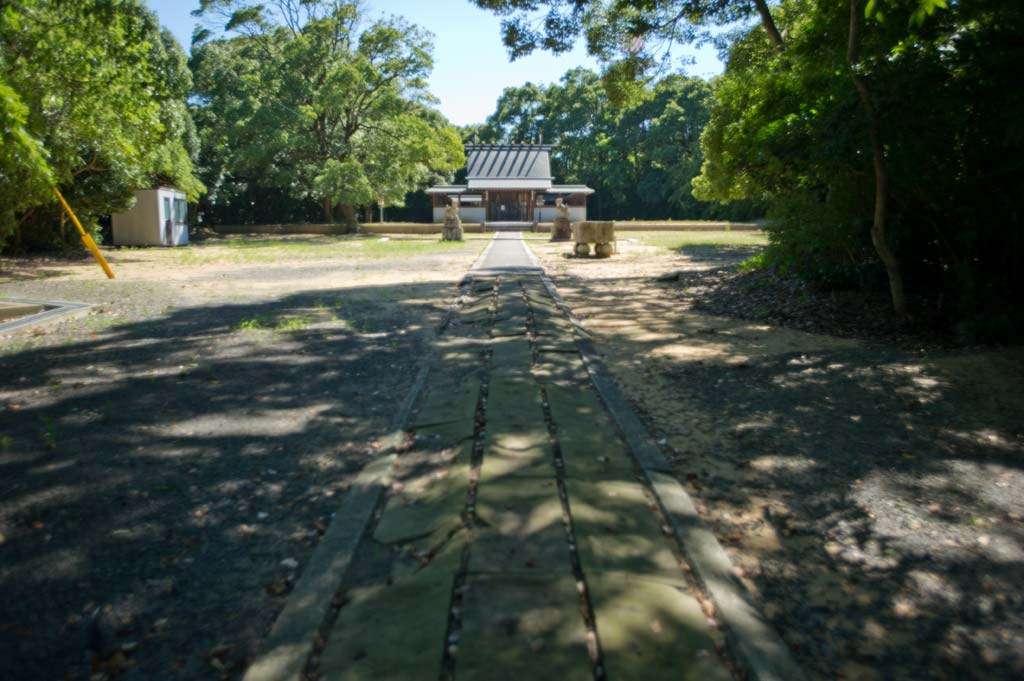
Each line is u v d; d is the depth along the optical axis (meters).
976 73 6.52
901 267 8.86
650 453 4.11
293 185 42.62
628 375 6.19
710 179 20.20
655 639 2.30
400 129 40.81
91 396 5.49
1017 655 2.37
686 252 22.61
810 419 4.91
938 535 3.21
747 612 2.49
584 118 61.75
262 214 49.94
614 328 8.65
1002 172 6.65
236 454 4.19
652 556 2.88
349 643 2.28
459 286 13.25
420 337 7.98
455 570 2.72
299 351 7.21
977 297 7.31
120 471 3.91
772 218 11.25
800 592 2.74
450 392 5.50
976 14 6.49
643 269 16.72
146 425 4.75
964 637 2.47
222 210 47.81
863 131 7.18
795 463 4.08
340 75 36.84
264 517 3.33
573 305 10.80
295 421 4.85
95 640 2.37
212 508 3.43
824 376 6.08
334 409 5.13
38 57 14.78
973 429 4.66
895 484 3.78
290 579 2.76
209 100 45.28
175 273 16.38
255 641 2.37
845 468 4.01
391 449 4.17
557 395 5.42
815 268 9.90
